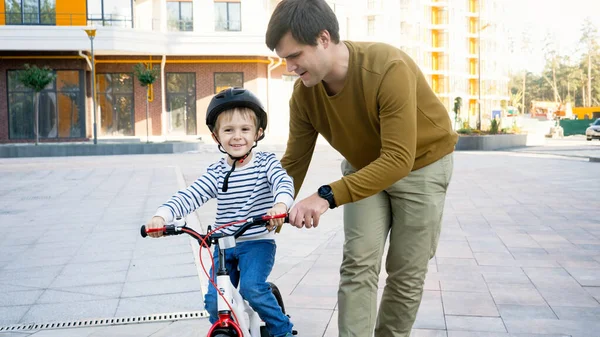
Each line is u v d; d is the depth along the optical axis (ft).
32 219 30.09
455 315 14.24
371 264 9.84
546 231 25.18
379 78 8.78
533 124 203.00
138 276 18.43
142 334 13.38
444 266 19.10
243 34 110.32
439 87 223.92
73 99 106.93
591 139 134.31
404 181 9.90
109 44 100.17
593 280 17.25
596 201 34.50
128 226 27.37
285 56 8.48
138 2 111.75
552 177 49.29
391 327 10.61
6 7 103.50
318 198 8.29
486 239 23.53
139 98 112.16
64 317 14.78
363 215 9.86
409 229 10.03
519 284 16.89
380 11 197.57
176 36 107.76
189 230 8.35
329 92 9.39
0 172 56.65
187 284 17.34
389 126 8.72
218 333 7.97
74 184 45.80
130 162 68.28
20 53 104.68
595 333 12.97
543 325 13.50
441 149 9.97
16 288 17.49
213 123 9.13
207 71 114.42
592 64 339.98
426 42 219.61
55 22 104.42
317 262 19.97
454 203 34.32
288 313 14.57
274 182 9.06
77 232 26.22
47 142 105.60
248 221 8.31
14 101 106.01
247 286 9.02
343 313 9.84
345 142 9.86
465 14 237.66
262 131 9.31
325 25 8.37
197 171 54.90
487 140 96.07
